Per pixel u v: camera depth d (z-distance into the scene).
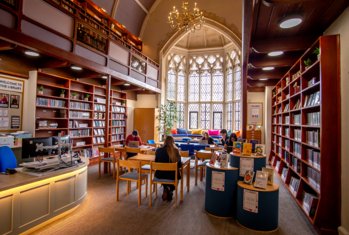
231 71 12.34
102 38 6.51
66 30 5.15
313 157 3.34
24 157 3.11
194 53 13.18
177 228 3.04
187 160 4.65
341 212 2.71
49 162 3.41
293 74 4.80
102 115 8.33
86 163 3.98
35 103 5.52
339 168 2.74
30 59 5.63
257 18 3.12
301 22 3.18
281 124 5.70
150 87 9.88
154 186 4.63
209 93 13.02
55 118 6.15
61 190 3.32
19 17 4.02
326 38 2.83
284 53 4.74
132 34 10.55
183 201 4.09
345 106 2.66
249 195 3.07
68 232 2.89
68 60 5.14
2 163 3.20
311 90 3.58
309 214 3.15
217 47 12.73
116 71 7.10
